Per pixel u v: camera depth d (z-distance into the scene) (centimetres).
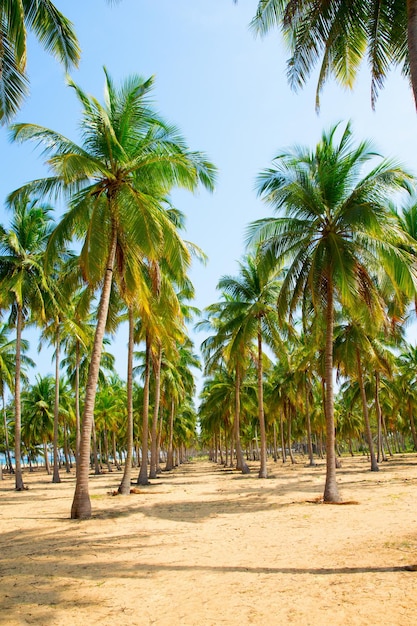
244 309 2647
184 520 1281
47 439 5131
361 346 2788
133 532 1105
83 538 1049
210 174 1394
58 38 1033
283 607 549
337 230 1562
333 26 892
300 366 3450
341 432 6138
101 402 5041
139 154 1445
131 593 635
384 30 912
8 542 1047
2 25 927
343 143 1530
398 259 1321
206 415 5166
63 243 1423
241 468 3394
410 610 511
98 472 4369
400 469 3008
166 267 1781
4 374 3816
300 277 1614
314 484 2214
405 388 4269
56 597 629
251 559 801
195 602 587
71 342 3538
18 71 962
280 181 1565
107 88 1479
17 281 2288
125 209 1365
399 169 1409
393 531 977
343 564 731
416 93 672
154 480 3039
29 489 2672
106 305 1394
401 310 1930
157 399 3231
